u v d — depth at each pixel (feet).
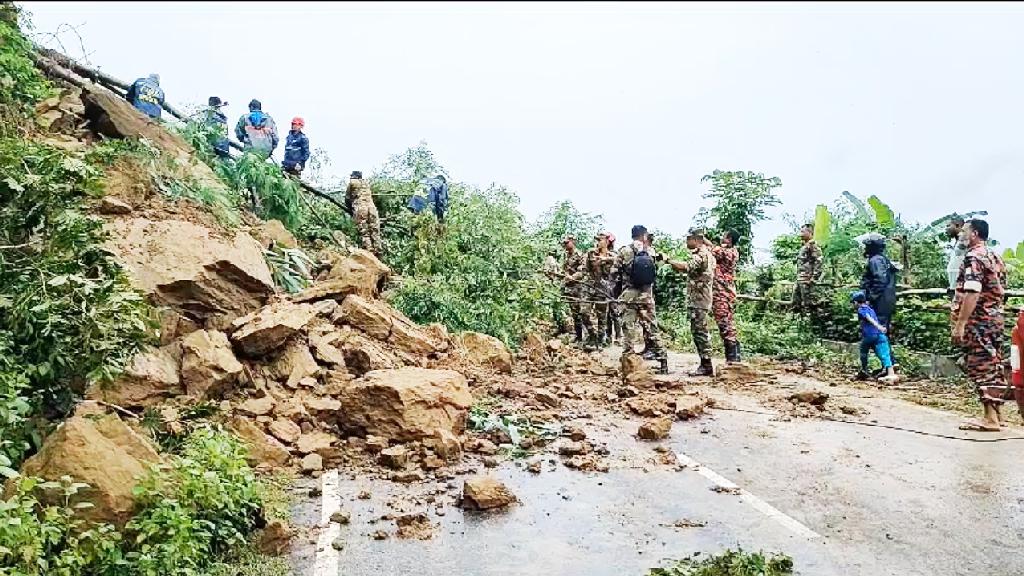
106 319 17.04
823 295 47.19
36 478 11.89
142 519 13.14
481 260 42.80
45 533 11.64
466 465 20.70
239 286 25.98
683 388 31.50
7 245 18.11
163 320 23.16
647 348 41.70
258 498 15.67
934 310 39.63
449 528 16.40
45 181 18.29
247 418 20.77
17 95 29.14
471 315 37.40
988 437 24.36
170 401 21.03
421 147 49.55
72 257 17.54
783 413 27.86
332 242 41.19
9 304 16.78
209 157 38.24
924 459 21.79
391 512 17.20
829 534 16.20
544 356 38.37
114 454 13.70
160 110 38.88
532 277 45.83
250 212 37.50
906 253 44.93
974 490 18.99
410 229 45.03
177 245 25.08
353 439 21.43
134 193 28.43
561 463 21.13
